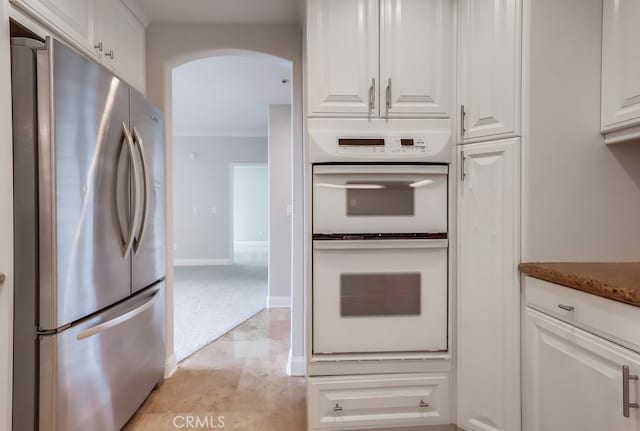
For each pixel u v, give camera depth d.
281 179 4.11
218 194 6.65
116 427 1.62
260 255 8.17
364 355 1.58
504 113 1.44
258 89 3.78
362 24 1.57
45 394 1.25
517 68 1.41
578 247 1.43
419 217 1.58
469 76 1.54
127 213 1.66
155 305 2.04
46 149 1.22
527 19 1.40
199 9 2.14
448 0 1.59
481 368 1.51
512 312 1.43
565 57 1.42
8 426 1.22
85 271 1.39
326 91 1.56
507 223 1.43
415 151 1.55
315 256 1.56
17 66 1.21
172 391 2.14
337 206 1.55
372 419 1.59
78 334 1.35
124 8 1.97
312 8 1.55
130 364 1.75
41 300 1.24
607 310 1.04
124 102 1.65
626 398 0.97
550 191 1.42
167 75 2.30
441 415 1.60
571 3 1.41
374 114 1.57
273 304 3.99
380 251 1.58
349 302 1.58
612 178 1.44
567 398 1.21
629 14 1.31
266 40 2.33
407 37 1.58
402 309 1.59
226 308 3.92
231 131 6.43
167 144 2.31
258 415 1.90
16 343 1.23
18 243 1.23
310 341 1.57
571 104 1.42
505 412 1.44
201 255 6.70
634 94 1.29
